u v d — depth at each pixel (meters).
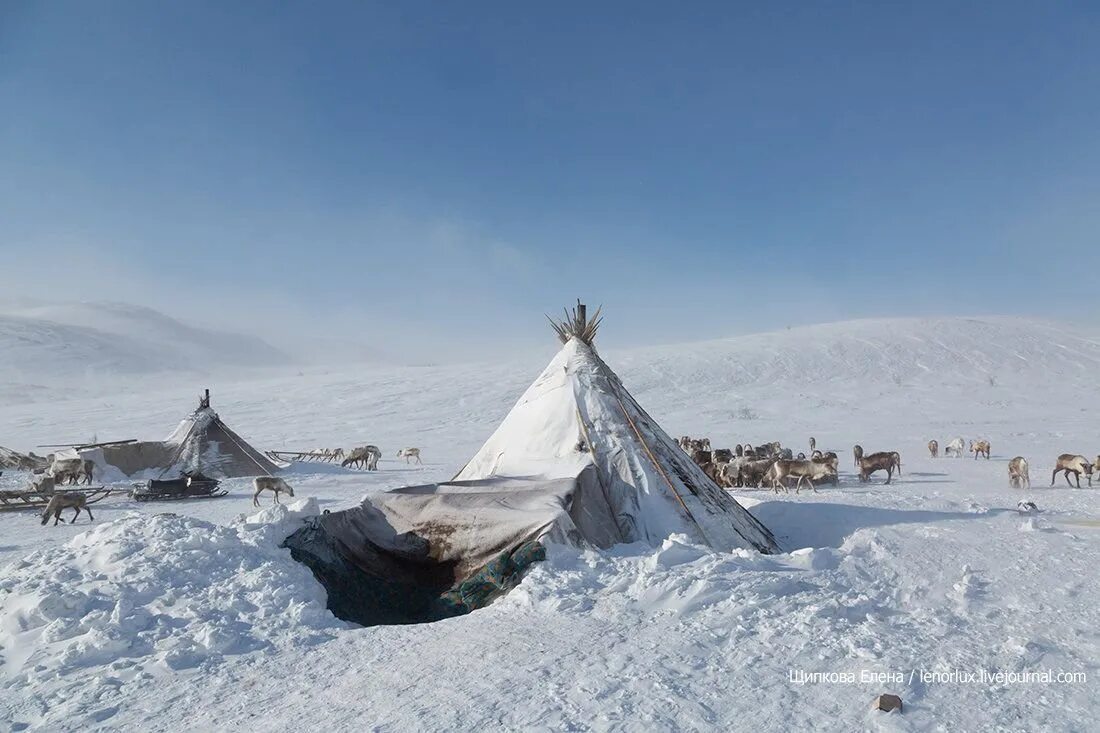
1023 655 5.52
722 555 8.02
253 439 46.78
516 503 8.84
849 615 6.49
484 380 73.69
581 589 7.37
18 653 6.35
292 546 9.09
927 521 10.81
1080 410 50.94
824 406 56.06
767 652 5.64
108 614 6.87
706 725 4.50
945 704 4.71
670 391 64.69
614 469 10.22
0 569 8.74
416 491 9.84
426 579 8.88
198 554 8.31
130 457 24.22
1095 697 4.80
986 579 7.78
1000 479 20.67
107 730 4.88
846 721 4.52
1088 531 10.25
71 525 15.30
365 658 5.99
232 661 6.07
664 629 6.21
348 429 51.41
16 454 27.88
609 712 4.69
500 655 5.81
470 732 4.53
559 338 12.48
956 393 60.94
